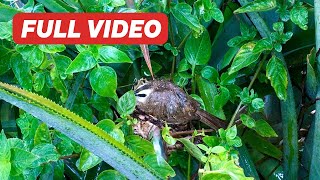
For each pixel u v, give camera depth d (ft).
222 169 2.28
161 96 2.80
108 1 2.69
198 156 2.60
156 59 3.32
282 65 2.81
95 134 2.03
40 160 2.48
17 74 2.77
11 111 3.49
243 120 2.87
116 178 2.56
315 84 2.92
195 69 3.11
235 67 2.84
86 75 2.87
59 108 1.99
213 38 3.32
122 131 2.75
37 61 2.64
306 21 2.78
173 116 2.81
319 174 2.72
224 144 2.69
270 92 3.30
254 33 3.02
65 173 3.14
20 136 3.25
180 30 3.23
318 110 2.69
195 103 2.88
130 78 3.25
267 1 2.72
